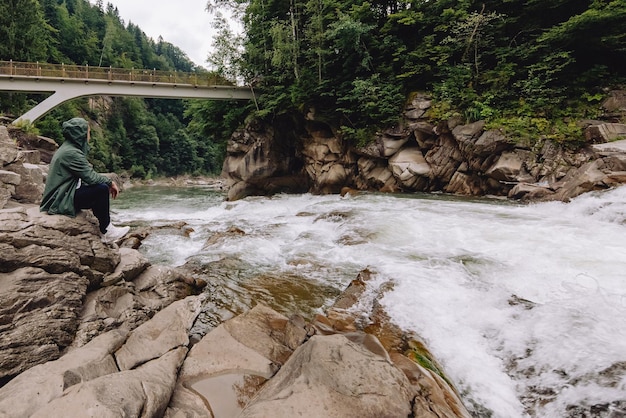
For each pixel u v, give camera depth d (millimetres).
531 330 3736
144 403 2170
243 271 6434
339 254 7164
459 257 6199
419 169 16141
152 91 21828
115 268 4562
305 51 21344
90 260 4148
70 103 43688
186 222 11930
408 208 10992
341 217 9914
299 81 20953
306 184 24234
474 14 15953
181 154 65188
